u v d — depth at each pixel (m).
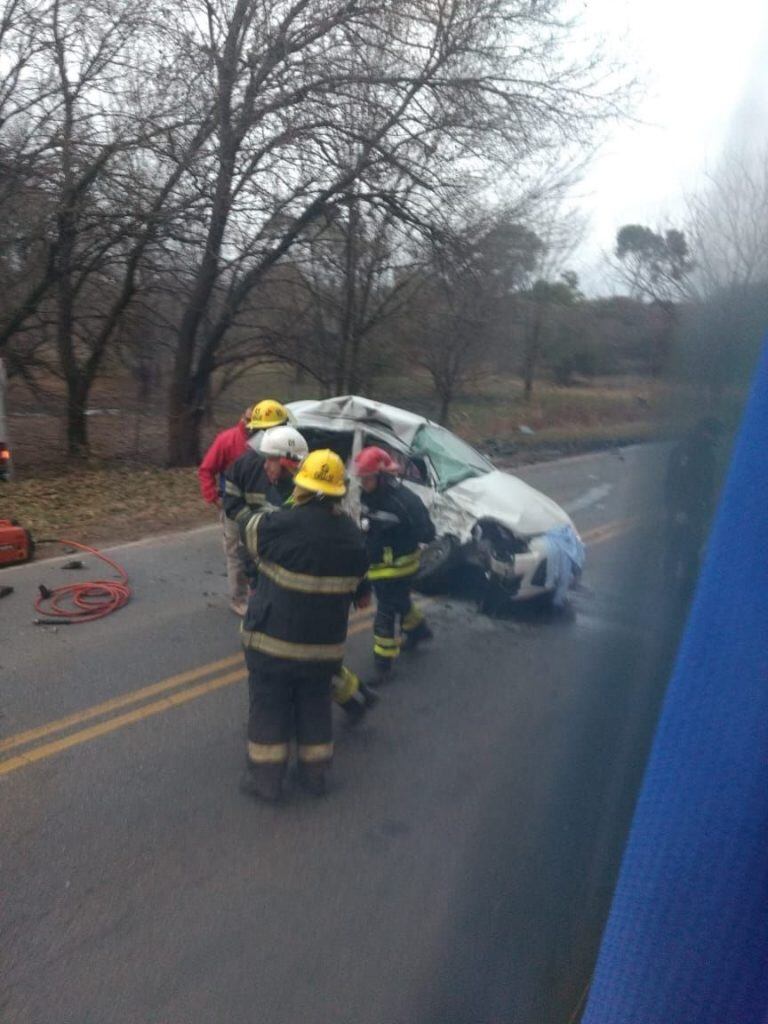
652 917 1.29
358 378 17.72
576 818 2.70
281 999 2.90
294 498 4.04
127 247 14.35
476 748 4.70
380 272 16.73
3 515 9.88
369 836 3.87
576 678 3.10
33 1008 2.85
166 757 4.54
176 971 3.03
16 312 14.41
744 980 1.21
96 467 15.54
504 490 7.48
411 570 5.79
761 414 1.22
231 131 12.95
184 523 10.03
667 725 1.29
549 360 19.38
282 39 12.52
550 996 2.46
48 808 4.02
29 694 5.25
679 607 1.52
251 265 14.73
